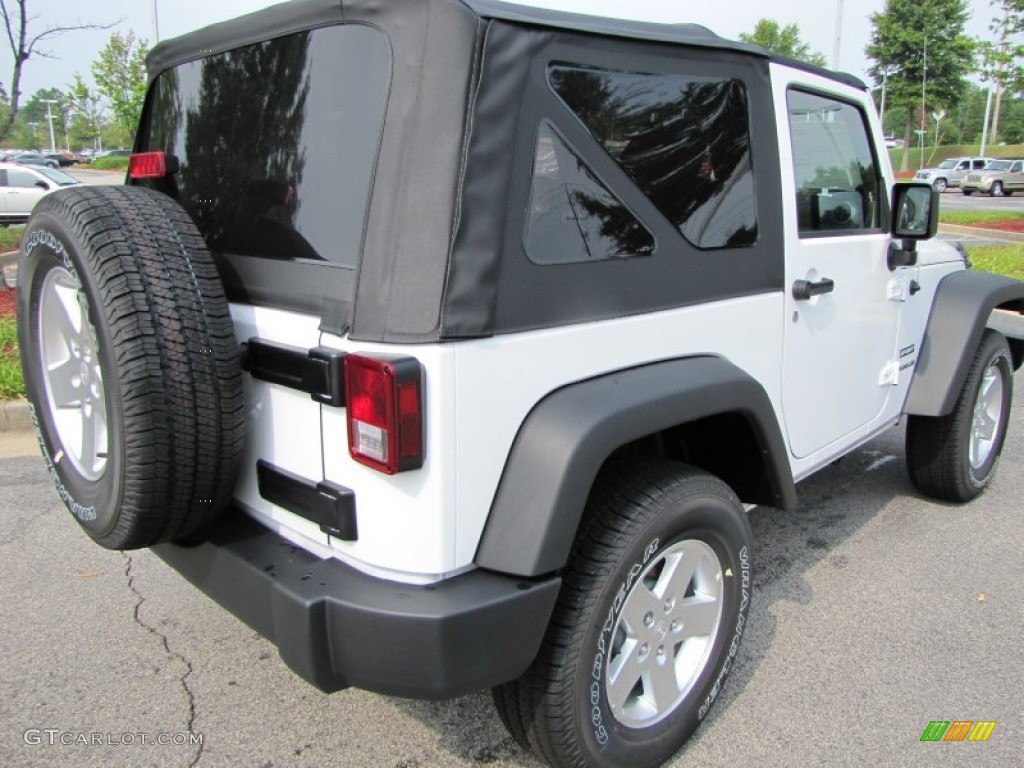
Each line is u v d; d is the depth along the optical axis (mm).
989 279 4148
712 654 2600
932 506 4504
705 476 2438
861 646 3193
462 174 1852
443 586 1948
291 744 2652
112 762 2555
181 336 2057
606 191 2193
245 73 2402
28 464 5012
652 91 2305
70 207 2156
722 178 2572
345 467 1990
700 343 2514
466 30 1859
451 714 2807
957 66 44156
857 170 3389
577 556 2184
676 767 2547
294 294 2133
